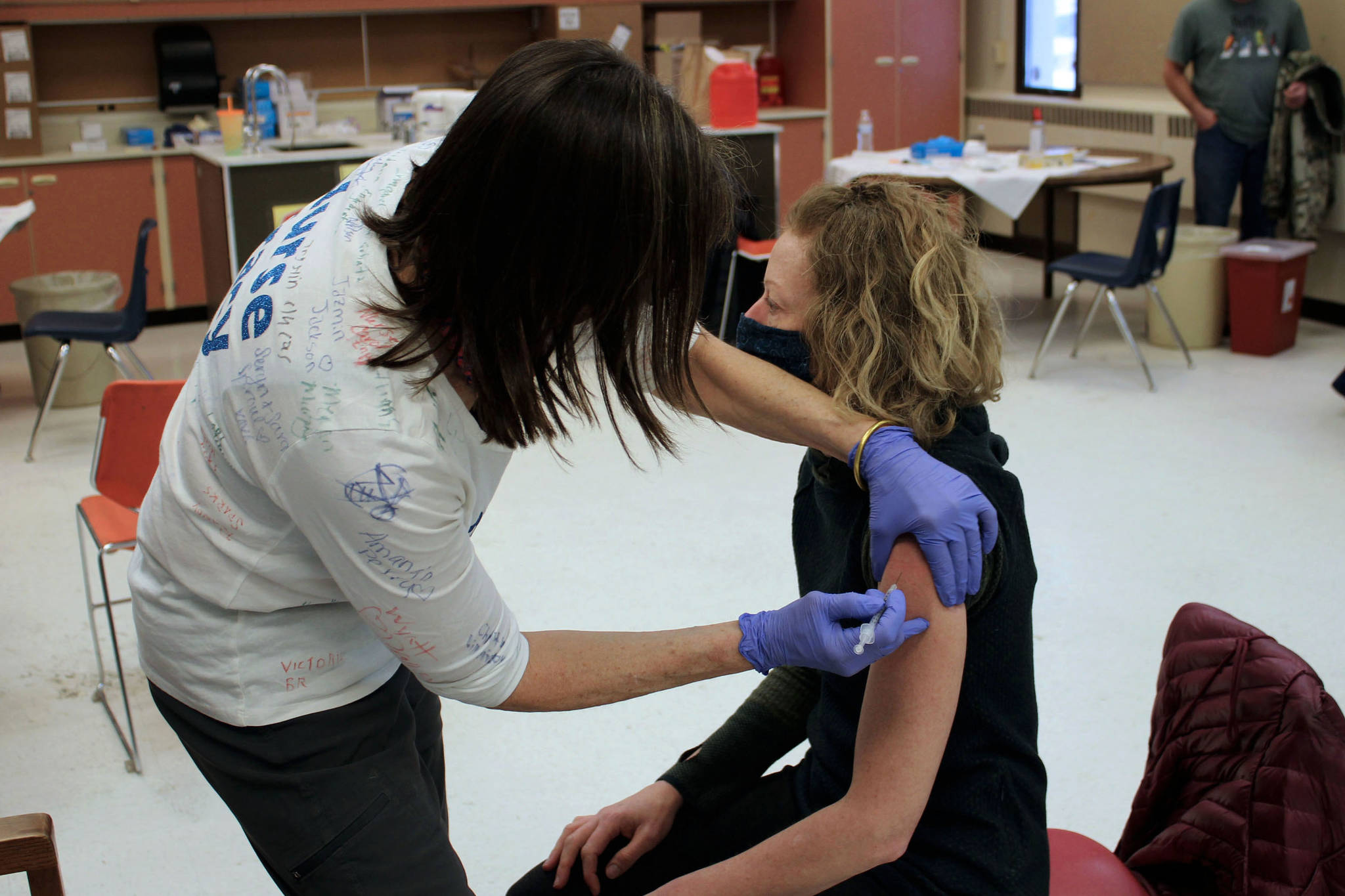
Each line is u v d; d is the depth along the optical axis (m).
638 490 3.89
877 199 1.12
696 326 1.12
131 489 2.50
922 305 1.06
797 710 1.36
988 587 1.04
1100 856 1.34
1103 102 6.65
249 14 6.19
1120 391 4.72
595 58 0.86
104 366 4.96
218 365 1.00
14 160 5.88
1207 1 5.30
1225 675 1.26
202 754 1.15
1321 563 3.14
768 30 7.70
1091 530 3.41
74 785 2.40
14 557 3.47
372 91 6.96
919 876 1.10
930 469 1.00
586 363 1.10
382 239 0.93
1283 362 5.03
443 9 6.82
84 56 6.30
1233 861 1.20
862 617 0.98
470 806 2.31
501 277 0.87
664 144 0.86
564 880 1.33
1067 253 7.12
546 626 2.97
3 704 2.69
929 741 1.00
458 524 0.99
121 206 6.14
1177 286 5.22
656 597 3.12
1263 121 5.30
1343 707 2.46
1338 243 5.54
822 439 1.08
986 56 7.58
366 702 1.15
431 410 0.95
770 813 1.33
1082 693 2.60
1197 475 3.80
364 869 1.14
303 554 1.04
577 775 2.39
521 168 0.84
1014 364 4.95
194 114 6.50
